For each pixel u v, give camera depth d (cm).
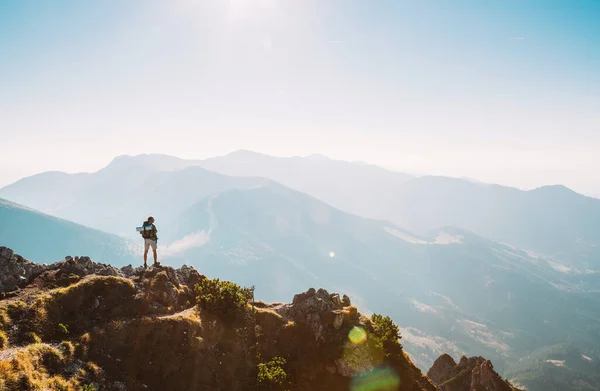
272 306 4812
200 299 3797
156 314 3216
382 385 4138
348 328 4597
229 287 4066
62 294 2806
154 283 3506
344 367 4131
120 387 2505
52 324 2584
